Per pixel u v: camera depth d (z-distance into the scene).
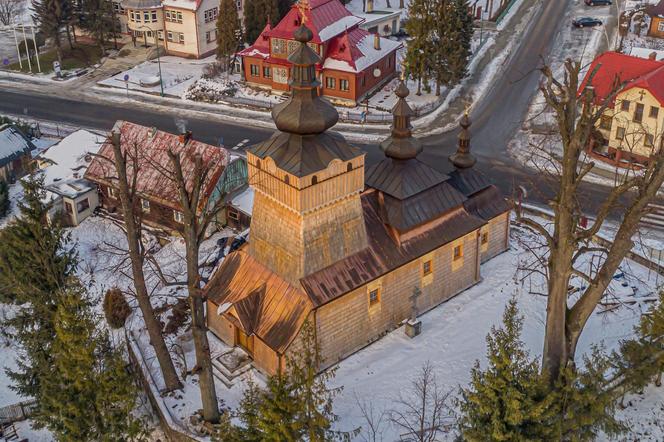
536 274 52.84
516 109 87.06
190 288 38.06
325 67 88.44
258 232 44.50
